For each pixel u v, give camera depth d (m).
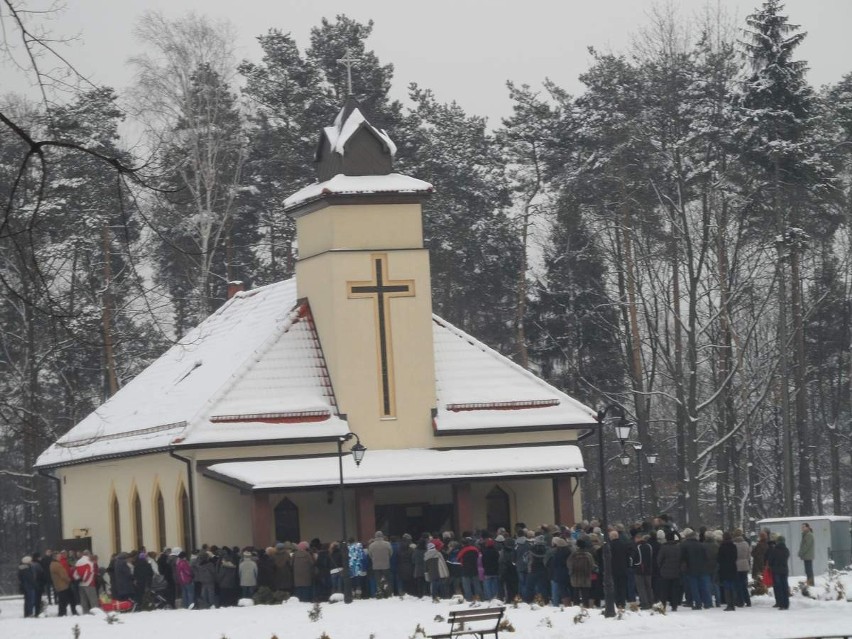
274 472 45.66
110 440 54.16
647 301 72.25
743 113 67.19
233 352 52.41
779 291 66.56
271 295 55.75
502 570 39.19
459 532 46.97
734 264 65.81
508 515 49.53
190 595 42.03
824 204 71.44
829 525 47.38
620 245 71.44
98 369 70.44
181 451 47.47
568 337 79.62
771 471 83.19
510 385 50.81
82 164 51.72
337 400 48.78
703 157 68.81
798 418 74.00
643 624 32.91
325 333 49.66
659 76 66.19
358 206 49.56
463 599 38.16
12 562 85.12
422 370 49.47
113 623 37.38
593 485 87.06
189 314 78.62
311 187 51.34
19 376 50.47
